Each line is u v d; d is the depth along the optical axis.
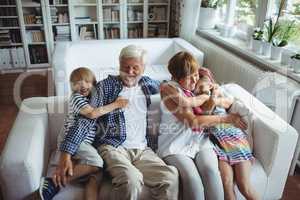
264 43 2.52
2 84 3.80
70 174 1.37
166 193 1.35
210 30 3.46
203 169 1.45
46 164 1.56
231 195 1.48
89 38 4.33
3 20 3.99
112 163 1.42
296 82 2.11
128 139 1.57
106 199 1.39
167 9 4.38
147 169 1.45
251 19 2.95
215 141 1.62
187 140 1.57
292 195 1.95
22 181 1.29
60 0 4.03
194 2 3.32
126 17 4.27
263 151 1.64
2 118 2.96
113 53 3.02
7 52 4.13
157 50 3.16
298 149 2.06
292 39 2.44
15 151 1.32
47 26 4.09
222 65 2.80
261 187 1.63
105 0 4.12
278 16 2.47
